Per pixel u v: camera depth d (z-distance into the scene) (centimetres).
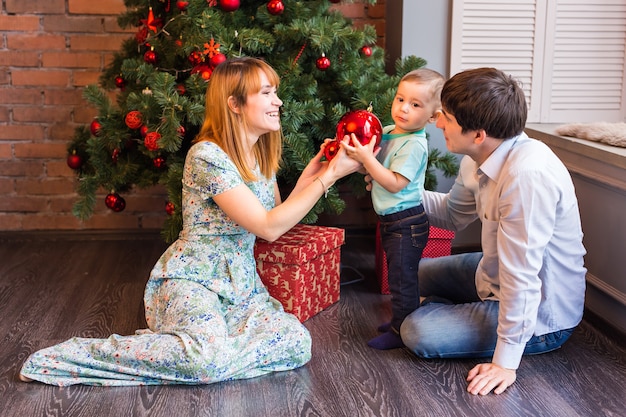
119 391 208
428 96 225
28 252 338
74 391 208
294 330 222
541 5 313
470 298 253
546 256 216
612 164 247
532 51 317
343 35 273
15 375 217
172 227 271
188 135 288
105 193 358
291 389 210
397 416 194
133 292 289
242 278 234
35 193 356
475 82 204
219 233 229
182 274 228
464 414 195
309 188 221
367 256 337
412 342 225
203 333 213
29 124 349
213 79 224
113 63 309
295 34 268
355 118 223
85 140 310
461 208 250
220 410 198
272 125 225
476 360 228
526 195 201
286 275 252
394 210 233
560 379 215
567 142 275
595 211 263
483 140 208
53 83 346
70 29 341
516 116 205
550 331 224
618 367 224
